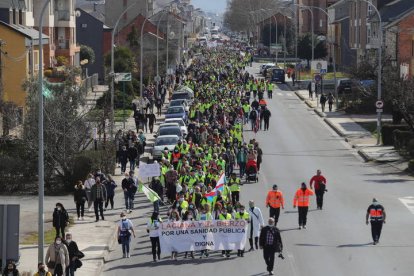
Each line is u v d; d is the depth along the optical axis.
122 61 113.69
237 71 138.38
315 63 103.38
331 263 33.38
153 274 32.31
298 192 39.84
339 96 106.44
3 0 77.94
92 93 103.56
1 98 61.22
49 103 51.97
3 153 53.47
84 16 129.50
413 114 65.75
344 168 59.41
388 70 88.50
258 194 49.00
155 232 34.78
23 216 43.91
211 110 80.06
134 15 174.50
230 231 35.19
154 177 47.47
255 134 77.56
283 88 131.00
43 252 32.34
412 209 44.62
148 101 86.19
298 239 37.69
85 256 35.16
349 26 142.88
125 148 56.50
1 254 24.61
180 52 170.00
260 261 34.09
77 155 51.16
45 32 98.06
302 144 71.81
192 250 35.09
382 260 33.84
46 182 51.50
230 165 53.25
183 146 54.72
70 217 43.75
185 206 37.91
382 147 68.44
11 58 74.00
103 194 43.06
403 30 97.75
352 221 41.56
